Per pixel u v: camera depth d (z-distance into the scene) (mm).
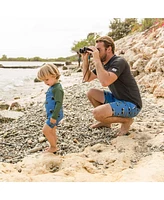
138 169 3080
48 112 3605
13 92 9852
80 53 4312
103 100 4352
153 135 4070
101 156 3514
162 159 3254
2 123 5324
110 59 4012
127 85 4008
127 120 4121
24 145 4035
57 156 3521
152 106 5844
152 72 7652
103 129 4426
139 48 9469
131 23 18875
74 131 4410
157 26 10812
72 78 13086
